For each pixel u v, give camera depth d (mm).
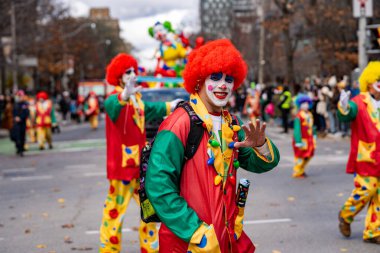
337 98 21281
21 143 19344
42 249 7617
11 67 38844
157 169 3965
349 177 12758
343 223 7723
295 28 39719
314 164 14875
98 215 9594
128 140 6801
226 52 4215
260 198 10633
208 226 3924
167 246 4082
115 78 7188
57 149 21188
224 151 4188
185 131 4094
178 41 16109
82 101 43625
